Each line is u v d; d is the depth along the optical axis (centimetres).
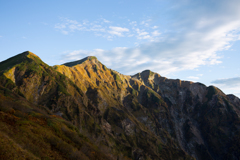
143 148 12781
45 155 2677
